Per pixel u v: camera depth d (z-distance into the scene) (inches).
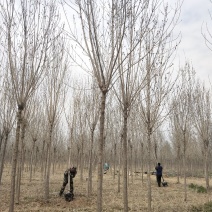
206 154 622.2
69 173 506.0
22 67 261.9
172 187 721.0
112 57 224.8
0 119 433.4
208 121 605.0
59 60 459.5
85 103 560.1
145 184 781.3
